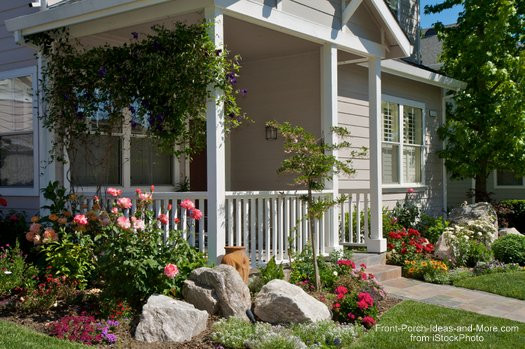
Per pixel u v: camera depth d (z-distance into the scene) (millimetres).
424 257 8766
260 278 6391
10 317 5410
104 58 7023
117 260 5535
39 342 4652
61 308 5660
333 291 6590
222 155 6305
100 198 7375
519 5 13477
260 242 7008
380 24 8867
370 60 8883
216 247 6207
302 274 6758
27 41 7488
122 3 6246
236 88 10148
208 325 5375
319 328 5242
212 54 6168
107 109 7270
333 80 8008
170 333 5020
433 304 6629
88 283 6328
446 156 13484
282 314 5477
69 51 7297
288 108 9586
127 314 5383
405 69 11422
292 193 7398
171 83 6387
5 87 8672
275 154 9688
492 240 9828
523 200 14984
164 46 6508
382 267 8266
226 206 7137
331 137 7980
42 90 7629
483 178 13844
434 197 13711
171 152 7441
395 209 11445
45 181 7734
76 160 7949
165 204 6820
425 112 13375
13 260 6168
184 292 5727
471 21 13461
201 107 6426
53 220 6449
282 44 8789
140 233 5773
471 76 13469
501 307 6602
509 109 12359
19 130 8500
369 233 9617
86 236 6207
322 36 7727
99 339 4859
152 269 5676
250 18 6629
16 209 8586
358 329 5438
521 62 12617
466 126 13102
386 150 11820
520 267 8844
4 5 8672
